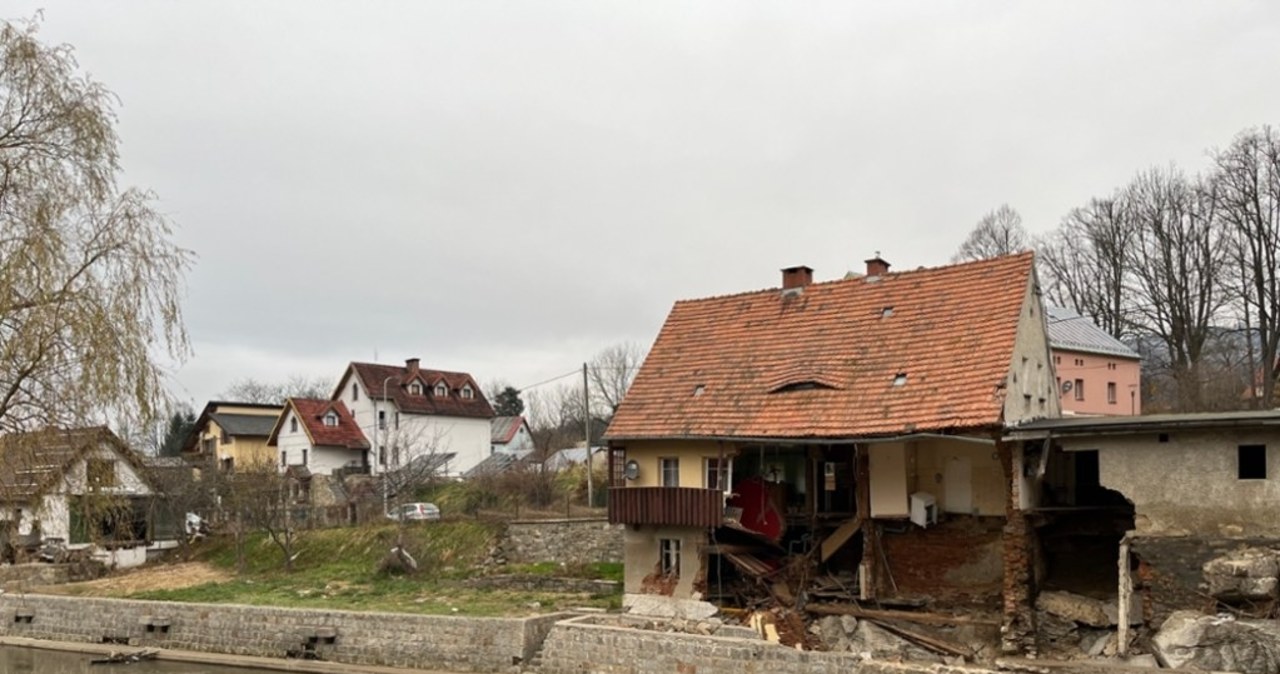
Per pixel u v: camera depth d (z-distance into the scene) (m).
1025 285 27.70
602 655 24.56
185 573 41.38
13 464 19.58
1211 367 56.22
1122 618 22.20
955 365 26.41
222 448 74.50
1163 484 22.53
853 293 31.45
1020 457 24.45
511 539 39.03
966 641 24.94
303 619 29.36
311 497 58.03
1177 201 57.69
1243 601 20.97
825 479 29.52
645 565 29.69
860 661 21.42
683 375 31.64
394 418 69.88
